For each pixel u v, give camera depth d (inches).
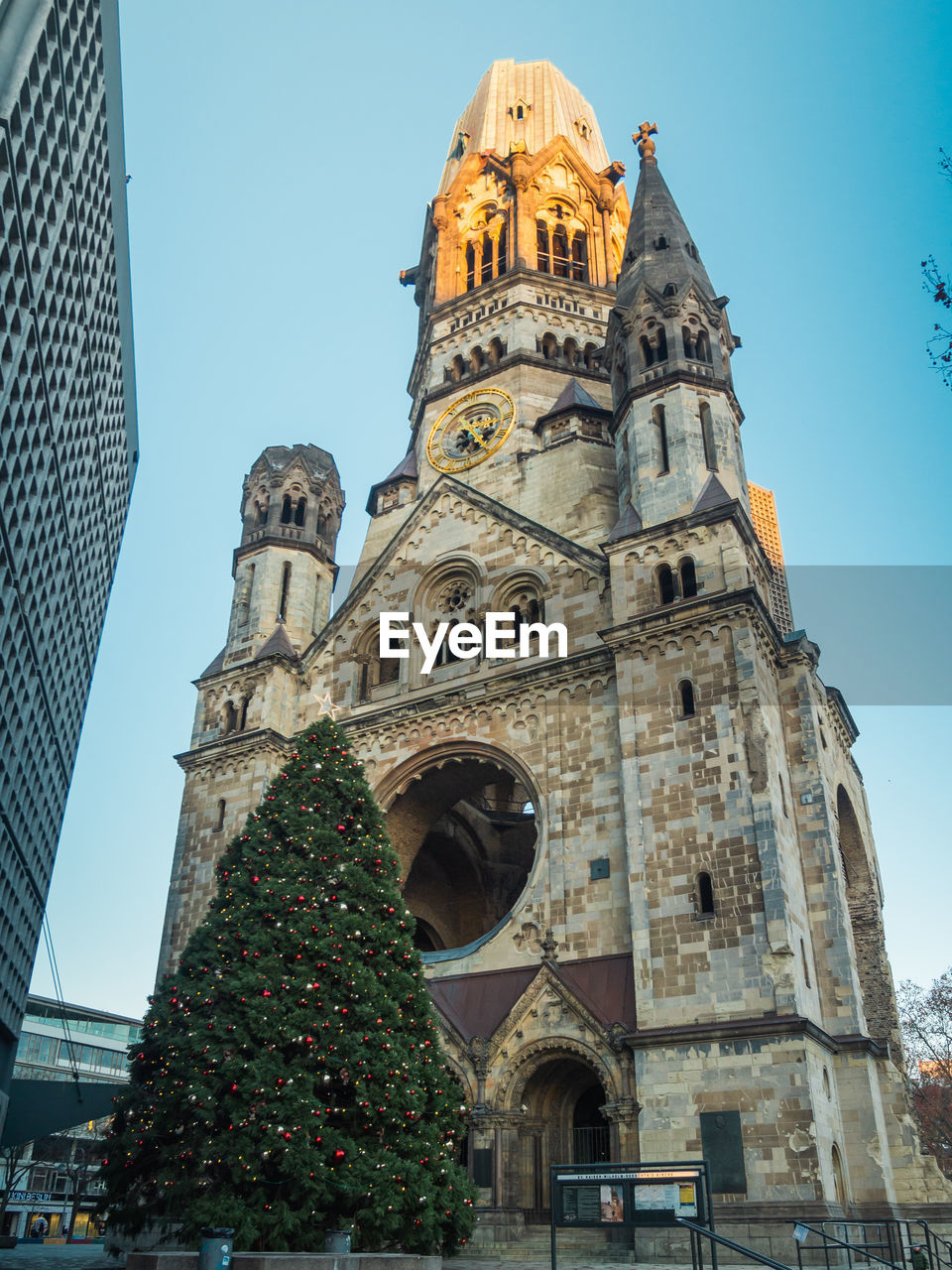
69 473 1278.3
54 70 984.9
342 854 1384.1
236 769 2091.5
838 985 1551.4
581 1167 969.5
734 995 1409.9
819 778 1691.7
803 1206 1257.4
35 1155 3661.4
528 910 1683.1
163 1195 1143.0
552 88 3243.1
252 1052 1187.9
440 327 2728.8
